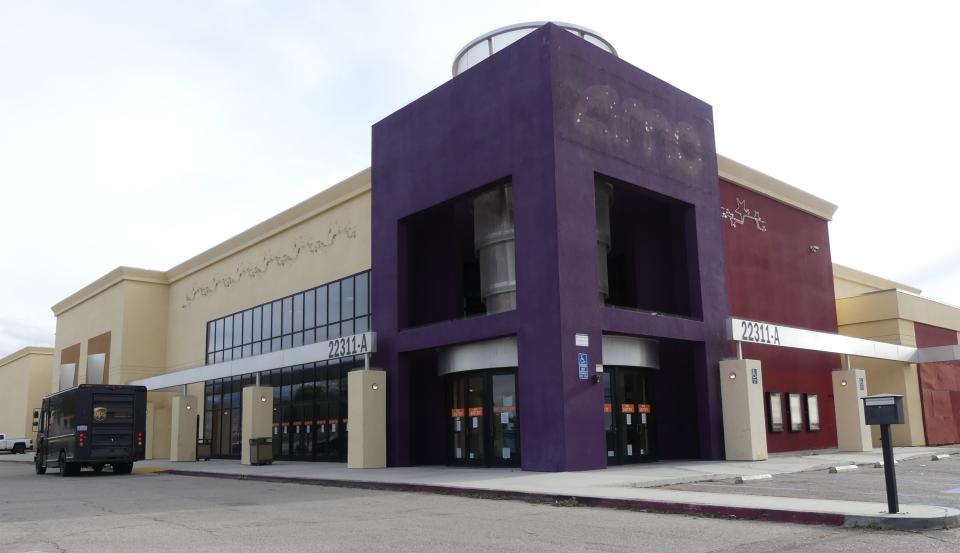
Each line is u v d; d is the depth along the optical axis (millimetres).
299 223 35312
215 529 11039
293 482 21422
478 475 19078
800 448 29188
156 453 45594
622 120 22750
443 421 24609
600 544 8945
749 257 28969
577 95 21391
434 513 12617
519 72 21672
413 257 26984
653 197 24281
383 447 24453
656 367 23422
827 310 33031
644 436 22938
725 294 25219
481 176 22469
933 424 34781
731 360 23484
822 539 8820
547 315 19828
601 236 22812
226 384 39750
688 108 25484
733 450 22984
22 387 73500
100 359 49688
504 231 22562
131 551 9125
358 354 25594
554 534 9836
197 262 44906
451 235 26156
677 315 24875
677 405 24453
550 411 19375
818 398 30953
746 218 29281
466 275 27219
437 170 24219
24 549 9445
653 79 24234
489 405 22156
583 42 21953
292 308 35125
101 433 28375
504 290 22344
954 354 32000
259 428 29984
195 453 37406
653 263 26141
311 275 33938
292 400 33219
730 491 14109
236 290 40531
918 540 8570
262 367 30203
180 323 46500
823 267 33375
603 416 20062
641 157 23172
